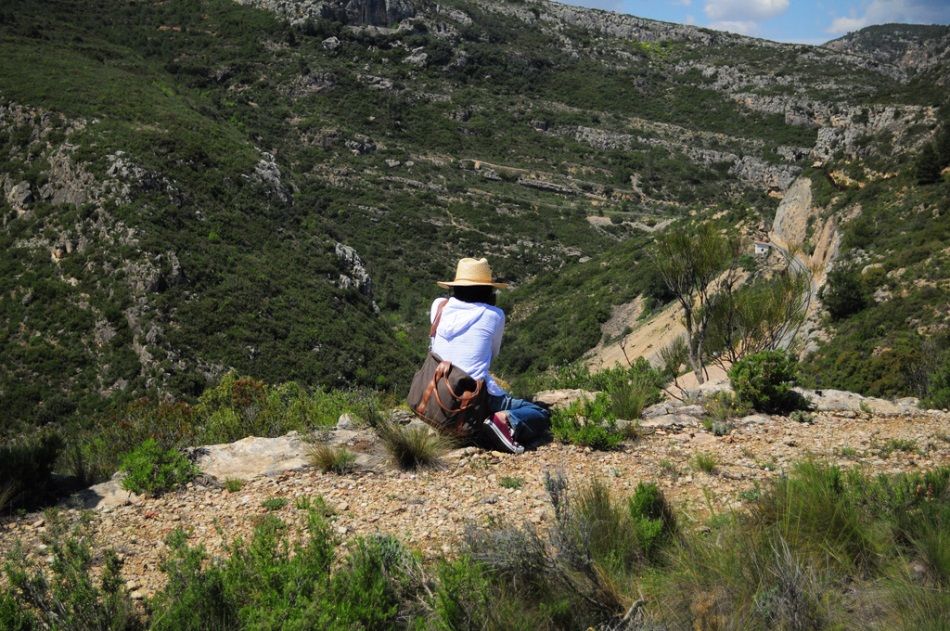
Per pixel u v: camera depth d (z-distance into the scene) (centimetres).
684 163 15488
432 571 271
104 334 4075
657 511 306
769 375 566
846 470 384
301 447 468
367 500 374
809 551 258
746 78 19838
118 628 246
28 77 6806
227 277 5109
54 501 393
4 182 5331
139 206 5159
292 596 237
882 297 3503
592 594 249
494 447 455
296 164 12012
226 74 14575
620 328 6319
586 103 18625
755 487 360
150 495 394
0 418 3438
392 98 15500
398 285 9044
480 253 10194
